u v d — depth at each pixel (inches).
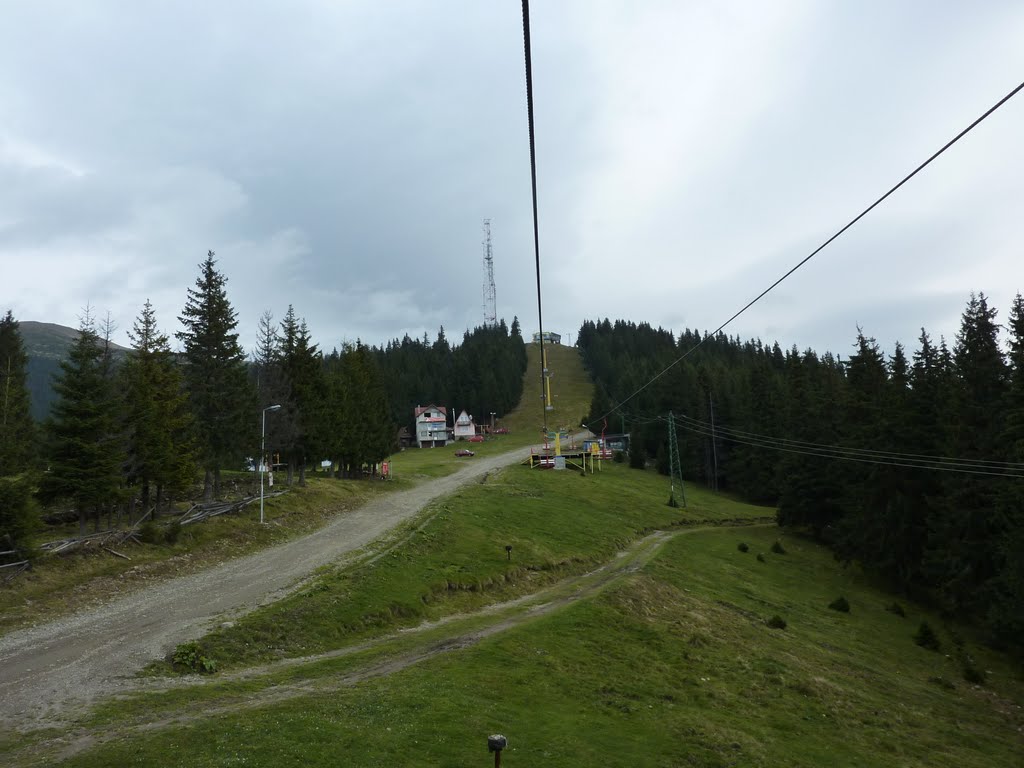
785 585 2103.8
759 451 3875.5
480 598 1521.9
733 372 5816.9
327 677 911.0
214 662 924.6
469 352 7696.9
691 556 2207.2
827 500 2844.5
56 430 1481.3
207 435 2034.9
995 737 1096.8
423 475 3710.6
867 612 1940.2
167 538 1549.0
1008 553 1582.2
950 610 1951.3
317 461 2635.3
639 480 4025.6
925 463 2220.7
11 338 2425.0
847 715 1060.5
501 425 6978.4
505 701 871.7
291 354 2556.6
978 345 2106.3
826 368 4463.6
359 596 1301.7
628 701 960.3
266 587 1305.4
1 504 1219.9
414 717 757.3
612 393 7401.6
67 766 571.5
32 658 908.0
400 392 6353.3
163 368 1966.0
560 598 1562.5
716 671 1160.8
